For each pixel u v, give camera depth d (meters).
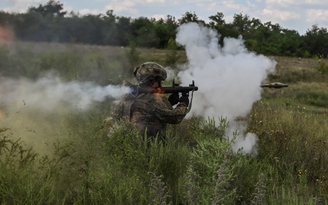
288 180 5.30
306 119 9.21
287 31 57.69
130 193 3.82
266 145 6.36
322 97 18.52
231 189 4.55
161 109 5.22
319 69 28.00
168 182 4.68
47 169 3.96
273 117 8.52
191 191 3.88
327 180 5.46
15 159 4.14
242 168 4.90
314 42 59.59
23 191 3.57
